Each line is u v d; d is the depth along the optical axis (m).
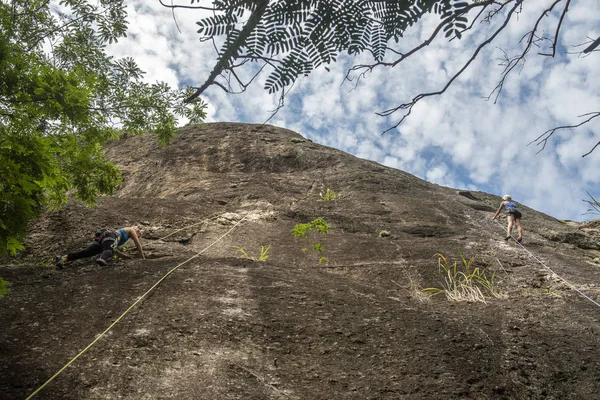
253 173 15.86
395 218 11.41
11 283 5.63
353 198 13.02
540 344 4.76
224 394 3.46
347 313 5.15
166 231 9.20
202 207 11.00
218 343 4.23
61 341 4.02
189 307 4.88
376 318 5.08
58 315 4.58
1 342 3.92
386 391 3.74
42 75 4.02
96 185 7.09
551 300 6.41
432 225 11.00
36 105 3.85
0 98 3.80
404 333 4.77
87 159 5.63
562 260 9.03
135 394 3.35
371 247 9.00
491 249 9.30
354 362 4.18
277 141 18.53
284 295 5.48
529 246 10.05
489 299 6.54
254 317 4.80
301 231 8.20
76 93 4.24
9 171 1.71
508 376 4.11
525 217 13.03
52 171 1.91
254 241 9.26
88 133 5.71
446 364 4.20
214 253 8.67
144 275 5.89
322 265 8.27
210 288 5.49
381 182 14.45
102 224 9.12
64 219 9.05
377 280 7.48
